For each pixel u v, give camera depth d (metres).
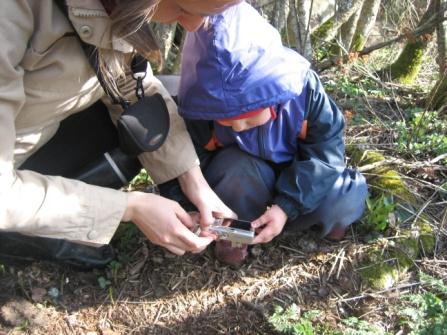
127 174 1.79
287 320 1.71
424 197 2.21
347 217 1.90
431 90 2.79
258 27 1.56
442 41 2.84
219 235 1.70
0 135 1.29
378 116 2.72
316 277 1.90
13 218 1.33
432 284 1.83
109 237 1.48
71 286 1.84
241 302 1.82
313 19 3.38
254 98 1.52
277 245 2.00
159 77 2.08
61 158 1.80
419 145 2.39
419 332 1.63
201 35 1.54
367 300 1.84
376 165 2.27
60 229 1.41
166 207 1.54
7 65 1.24
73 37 1.36
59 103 1.51
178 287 1.87
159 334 1.74
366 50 2.96
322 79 2.95
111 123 1.87
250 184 1.85
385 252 1.96
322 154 1.79
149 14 1.17
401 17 3.72
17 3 1.21
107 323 1.76
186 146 1.76
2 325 1.71
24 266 1.86
